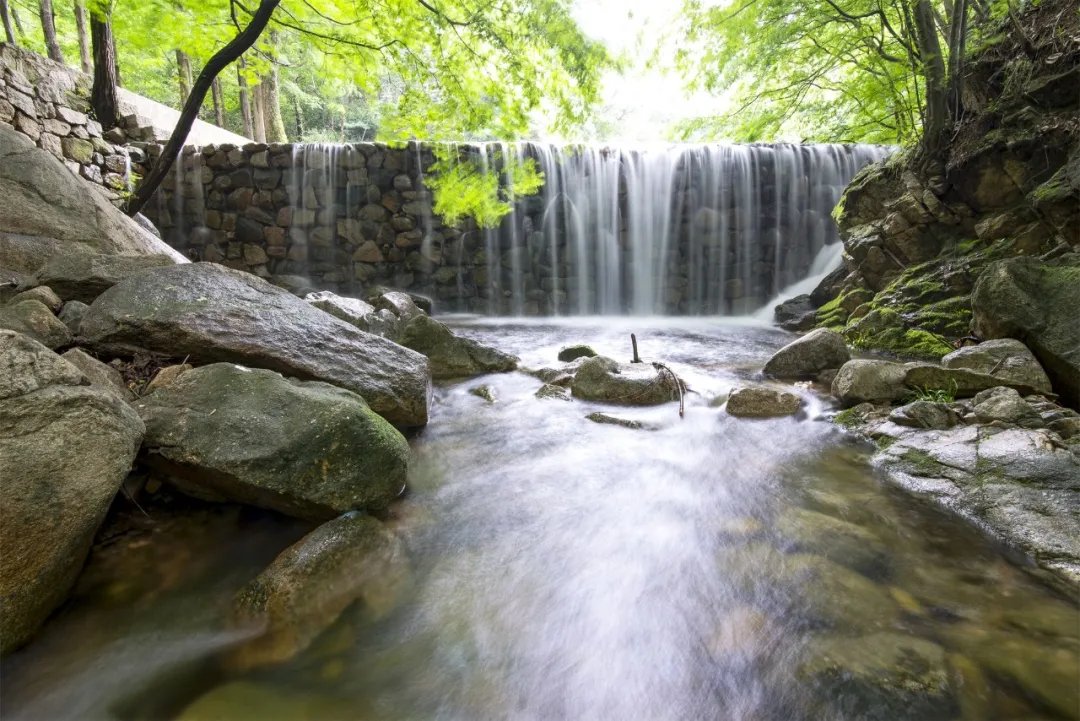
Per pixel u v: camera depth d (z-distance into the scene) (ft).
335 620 6.40
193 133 36.45
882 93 24.77
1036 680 5.24
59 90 26.13
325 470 7.86
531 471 10.73
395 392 11.68
